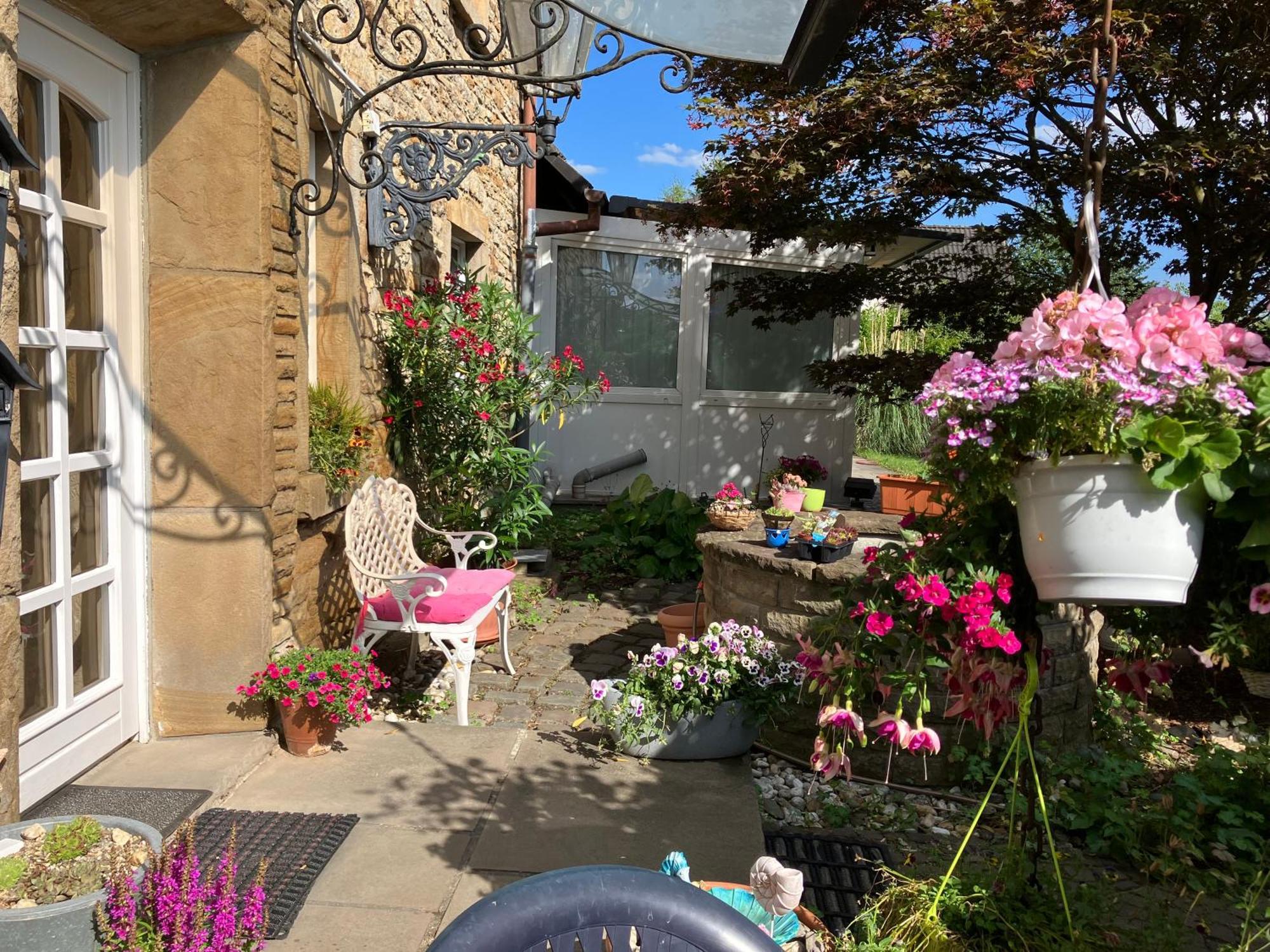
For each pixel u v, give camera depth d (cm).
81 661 301
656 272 998
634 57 330
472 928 122
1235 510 148
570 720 426
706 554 482
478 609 414
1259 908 281
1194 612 175
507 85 827
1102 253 580
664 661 371
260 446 331
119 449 315
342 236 445
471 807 306
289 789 311
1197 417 147
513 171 886
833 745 220
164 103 322
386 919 238
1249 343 153
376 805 303
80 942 173
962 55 486
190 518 332
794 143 538
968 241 679
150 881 178
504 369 586
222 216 324
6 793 207
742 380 1039
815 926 216
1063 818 356
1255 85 486
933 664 207
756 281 730
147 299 326
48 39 274
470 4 651
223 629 335
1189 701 509
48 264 276
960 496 176
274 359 340
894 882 273
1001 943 234
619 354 998
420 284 587
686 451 1012
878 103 499
